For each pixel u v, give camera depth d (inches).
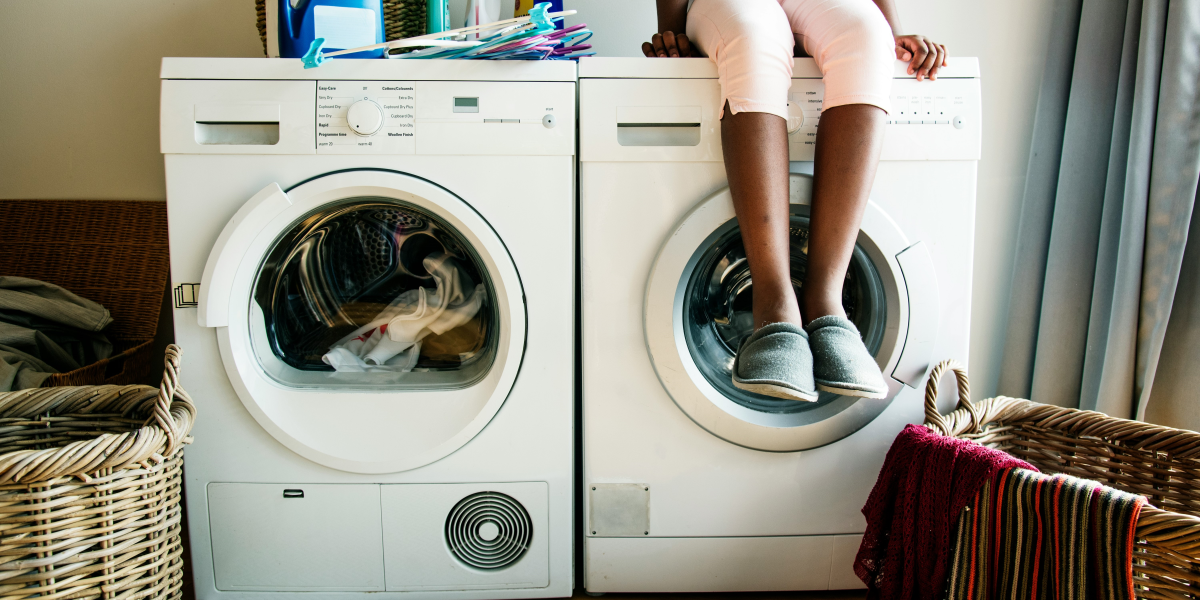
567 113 36.8
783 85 34.7
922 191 37.9
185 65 36.2
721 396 38.3
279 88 36.2
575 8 57.1
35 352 45.5
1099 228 48.4
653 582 40.1
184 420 33.8
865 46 34.3
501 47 36.4
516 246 37.1
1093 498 26.7
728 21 35.3
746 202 33.8
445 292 39.9
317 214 37.8
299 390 38.2
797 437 38.2
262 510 38.7
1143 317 43.8
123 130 57.4
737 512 39.4
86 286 55.1
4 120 57.0
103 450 29.5
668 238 36.8
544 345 37.8
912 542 33.5
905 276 37.7
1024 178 56.6
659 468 39.0
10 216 56.2
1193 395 43.5
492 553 39.7
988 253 57.5
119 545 31.8
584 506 39.5
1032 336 52.7
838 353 31.6
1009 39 55.8
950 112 37.7
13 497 28.6
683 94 36.6
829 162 34.4
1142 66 43.3
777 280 33.0
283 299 39.9
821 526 39.7
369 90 36.4
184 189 36.5
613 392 38.4
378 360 39.8
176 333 37.2
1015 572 29.3
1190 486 34.7
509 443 38.5
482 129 36.5
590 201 37.1
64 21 56.4
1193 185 41.4
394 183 35.9
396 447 38.0
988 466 30.3
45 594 29.8
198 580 39.2
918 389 39.0
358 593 39.6
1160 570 26.9
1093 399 47.7
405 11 48.7
